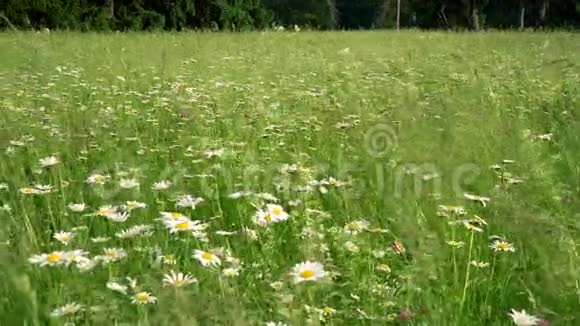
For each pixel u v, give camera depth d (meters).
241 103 5.98
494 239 2.81
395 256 2.62
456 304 2.25
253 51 12.32
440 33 19.28
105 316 1.95
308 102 6.23
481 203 3.17
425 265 2.42
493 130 4.63
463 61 9.23
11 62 9.59
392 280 2.44
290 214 3.01
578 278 2.30
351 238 2.72
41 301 2.11
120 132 4.71
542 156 4.07
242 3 34.41
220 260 2.36
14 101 6.14
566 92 6.34
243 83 7.57
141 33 18.88
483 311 2.24
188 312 1.94
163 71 8.07
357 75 8.04
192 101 5.98
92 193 3.27
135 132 4.86
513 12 35.56
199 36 17.05
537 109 5.59
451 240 2.75
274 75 8.45
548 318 2.14
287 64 9.69
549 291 2.28
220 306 2.02
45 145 4.27
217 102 5.99
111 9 28.75
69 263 2.17
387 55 11.30
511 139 4.25
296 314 2.01
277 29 23.05
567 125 4.82
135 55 11.02
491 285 2.46
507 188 3.22
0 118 5.14
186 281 2.06
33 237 2.52
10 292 2.15
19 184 3.34
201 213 3.16
